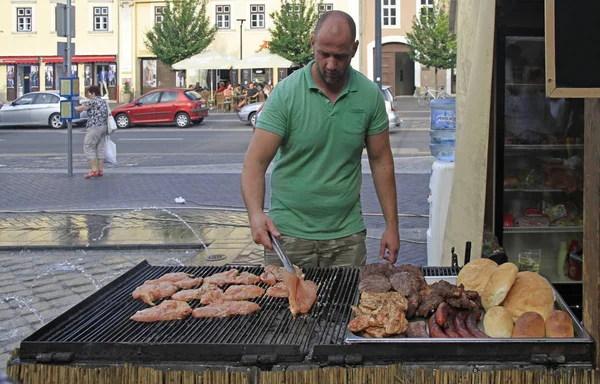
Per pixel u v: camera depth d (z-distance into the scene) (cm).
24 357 279
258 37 4356
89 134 1429
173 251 826
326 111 362
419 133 2419
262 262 761
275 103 362
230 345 271
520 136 592
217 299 329
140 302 335
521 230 583
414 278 319
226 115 3581
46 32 4381
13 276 721
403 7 4444
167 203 1135
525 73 584
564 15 263
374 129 376
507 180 593
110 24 4366
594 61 264
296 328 295
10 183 1368
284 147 374
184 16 4044
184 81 4403
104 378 270
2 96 4466
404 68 4603
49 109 2888
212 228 939
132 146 2125
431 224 647
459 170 528
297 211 379
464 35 533
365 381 262
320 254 384
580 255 587
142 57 4394
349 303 323
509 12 555
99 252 825
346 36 334
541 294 299
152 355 274
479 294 321
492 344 267
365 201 1105
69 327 300
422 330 282
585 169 280
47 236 898
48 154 1952
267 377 262
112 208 1091
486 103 480
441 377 263
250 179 356
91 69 4438
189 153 1916
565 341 268
